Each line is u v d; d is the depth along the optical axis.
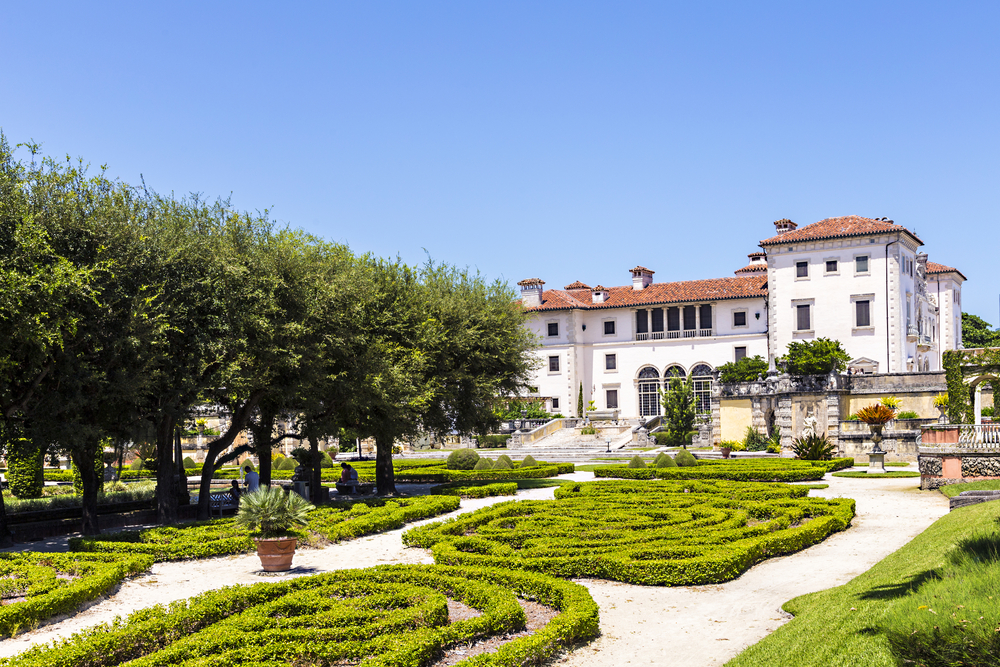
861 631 8.59
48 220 17.73
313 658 9.25
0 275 15.02
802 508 20.88
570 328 77.31
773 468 33.97
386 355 26.33
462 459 40.62
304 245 23.50
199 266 20.56
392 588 12.16
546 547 15.43
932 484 26.36
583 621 10.52
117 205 19.31
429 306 30.17
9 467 32.28
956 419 41.59
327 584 12.52
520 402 71.75
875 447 38.50
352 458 56.72
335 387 23.84
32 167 18.33
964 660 6.21
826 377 47.41
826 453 40.28
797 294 66.62
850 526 19.59
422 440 66.06
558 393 77.38
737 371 65.81
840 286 65.12
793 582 13.71
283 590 11.96
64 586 12.73
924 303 72.62
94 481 20.30
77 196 18.42
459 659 9.62
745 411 52.38
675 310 75.69
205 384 20.66
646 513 21.08
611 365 77.44
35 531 19.72
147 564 15.21
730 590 13.29
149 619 10.09
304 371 22.28
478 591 11.98
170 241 20.08
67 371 17.72
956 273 82.81
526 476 36.03
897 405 47.56
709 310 74.44
